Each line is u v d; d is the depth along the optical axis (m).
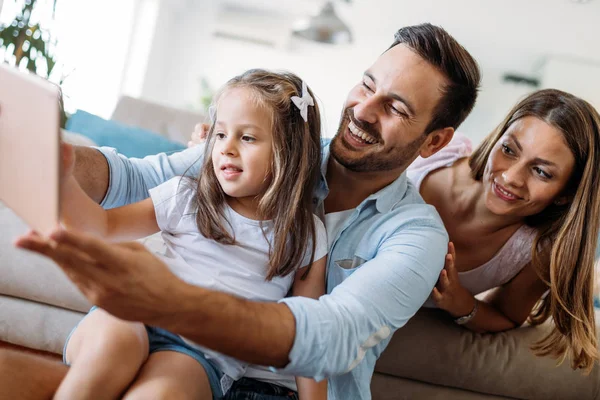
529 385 1.50
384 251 1.08
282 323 0.81
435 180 1.54
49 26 2.79
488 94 5.77
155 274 0.68
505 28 5.46
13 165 0.68
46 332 1.41
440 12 5.51
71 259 0.63
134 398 0.83
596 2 5.06
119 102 2.36
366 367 1.16
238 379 1.06
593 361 1.38
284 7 5.89
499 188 1.37
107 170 1.14
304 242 1.12
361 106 1.16
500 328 1.53
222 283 1.07
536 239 1.42
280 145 1.12
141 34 5.76
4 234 1.40
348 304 0.92
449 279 1.34
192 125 2.34
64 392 0.83
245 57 6.18
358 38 5.88
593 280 1.35
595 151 1.30
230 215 1.12
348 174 1.23
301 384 1.06
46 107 0.62
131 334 0.88
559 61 5.53
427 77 1.14
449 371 1.49
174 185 1.12
